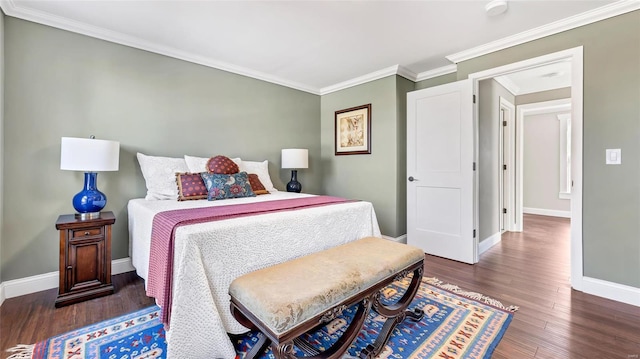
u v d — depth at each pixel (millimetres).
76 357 1412
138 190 2666
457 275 2539
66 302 1951
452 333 1625
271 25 2371
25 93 2127
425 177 3191
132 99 2629
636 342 1532
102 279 2111
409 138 3328
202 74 3098
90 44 2404
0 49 1959
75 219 2055
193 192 2512
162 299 1373
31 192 2170
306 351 1428
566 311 1873
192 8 2113
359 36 2568
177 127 2918
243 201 2389
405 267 1671
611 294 2057
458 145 2920
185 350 1301
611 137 2061
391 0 2006
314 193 4332
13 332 1631
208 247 1421
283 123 3912
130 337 1587
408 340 1561
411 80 3646
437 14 2186
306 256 1688
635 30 1959
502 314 1836
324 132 4355
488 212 3455
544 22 2283
